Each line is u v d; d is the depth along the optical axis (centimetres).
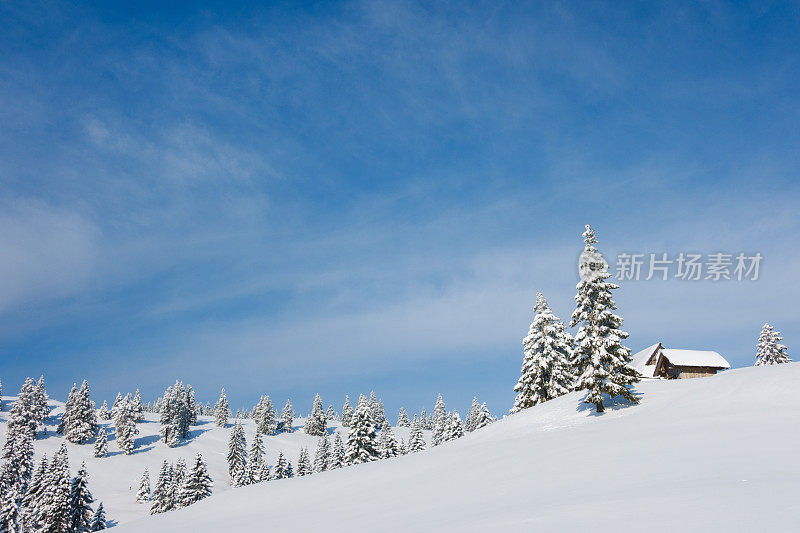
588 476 1630
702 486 1143
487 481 1939
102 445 11006
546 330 5378
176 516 2586
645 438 2250
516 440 3128
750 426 2138
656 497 1063
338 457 7656
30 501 6044
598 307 3594
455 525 1138
